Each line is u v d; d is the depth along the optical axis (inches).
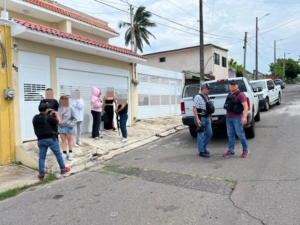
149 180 189.0
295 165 191.2
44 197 171.8
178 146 297.0
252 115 282.4
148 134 378.3
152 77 534.6
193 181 178.4
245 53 954.1
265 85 546.9
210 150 260.4
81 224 129.9
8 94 251.0
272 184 160.4
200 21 538.0
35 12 416.8
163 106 573.0
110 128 386.3
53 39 276.7
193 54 1007.6
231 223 119.8
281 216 122.1
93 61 365.1
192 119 297.0
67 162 237.6
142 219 130.1
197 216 128.8
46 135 207.2
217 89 325.4
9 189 188.5
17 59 265.6
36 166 238.1
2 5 384.5
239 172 188.1
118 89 419.5
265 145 258.5
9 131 257.1
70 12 526.0
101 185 186.5
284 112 471.8
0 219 142.9
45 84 295.7
